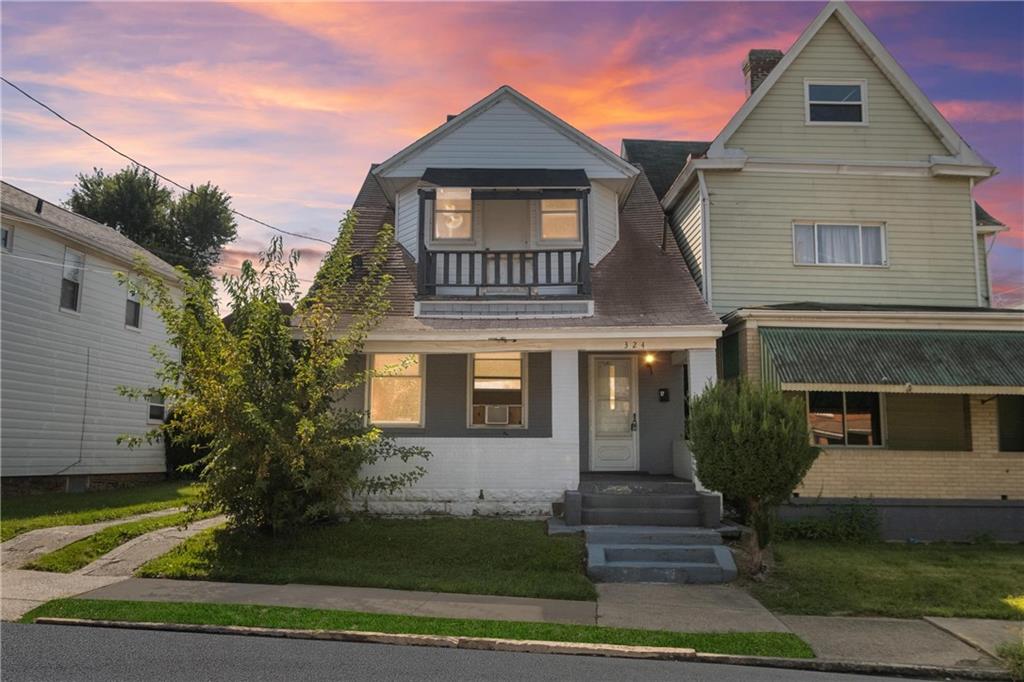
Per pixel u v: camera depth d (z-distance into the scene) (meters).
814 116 15.71
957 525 12.60
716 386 10.60
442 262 14.72
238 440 10.36
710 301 14.92
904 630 8.04
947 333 13.05
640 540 11.10
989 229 16.12
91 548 10.53
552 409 12.99
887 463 12.79
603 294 14.45
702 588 9.72
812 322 13.19
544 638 7.40
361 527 11.79
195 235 38.09
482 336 13.01
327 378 11.23
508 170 15.00
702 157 15.27
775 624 8.19
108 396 19.30
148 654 6.64
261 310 11.09
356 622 7.71
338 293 12.34
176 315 10.82
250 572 9.77
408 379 14.07
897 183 15.52
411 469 12.91
